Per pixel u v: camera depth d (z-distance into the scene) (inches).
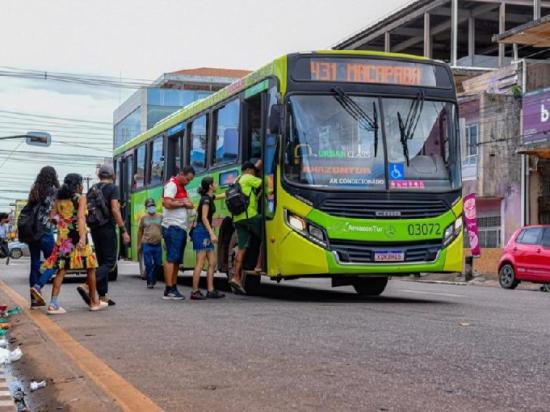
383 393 194.9
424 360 242.2
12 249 2197.3
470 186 1277.1
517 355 251.3
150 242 621.6
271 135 465.4
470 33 1552.7
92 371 229.8
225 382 211.2
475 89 1354.6
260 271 482.9
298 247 443.2
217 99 574.9
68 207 397.7
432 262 456.8
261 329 321.4
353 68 466.3
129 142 867.4
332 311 399.5
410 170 459.5
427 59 482.6
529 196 1205.7
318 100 458.3
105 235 429.4
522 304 479.5
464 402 184.4
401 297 537.3
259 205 482.9
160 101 2659.9
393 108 466.9
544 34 1234.0
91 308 412.5
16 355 263.4
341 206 445.1
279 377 216.7
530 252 764.0
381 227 447.8
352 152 454.3
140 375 223.0
